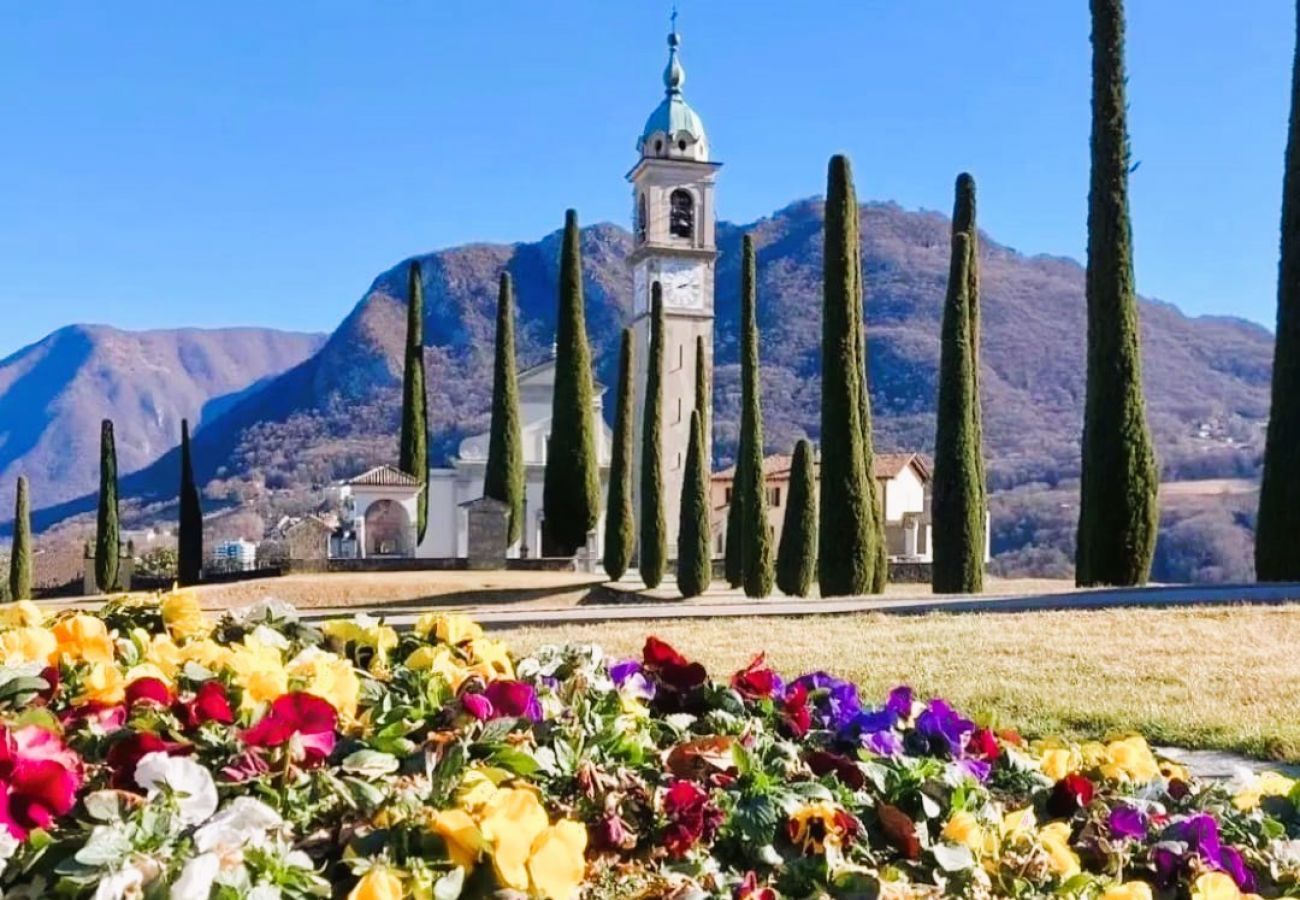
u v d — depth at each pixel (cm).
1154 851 356
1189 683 962
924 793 355
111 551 4166
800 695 432
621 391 3762
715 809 313
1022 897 323
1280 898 342
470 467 4994
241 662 358
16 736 267
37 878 232
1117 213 2152
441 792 286
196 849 238
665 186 4834
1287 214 2098
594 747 345
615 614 1734
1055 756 435
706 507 3259
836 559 2400
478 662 422
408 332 4691
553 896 249
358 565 3972
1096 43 2197
